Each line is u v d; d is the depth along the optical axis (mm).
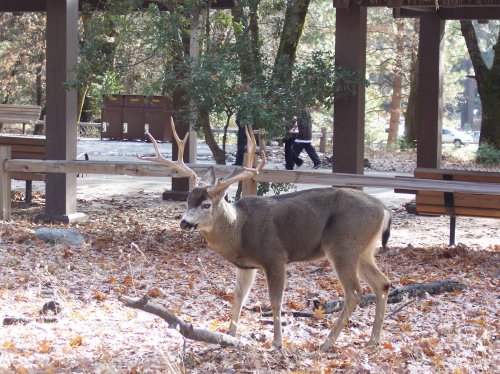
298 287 9430
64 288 8438
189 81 12953
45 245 11188
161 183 19094
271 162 23328
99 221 13875
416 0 13609
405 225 14219
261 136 12820
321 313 8141
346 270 7109
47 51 13500
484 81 27219
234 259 7148
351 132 13578
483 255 11258
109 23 14086
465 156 29078
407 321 8055
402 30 35406
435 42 15727
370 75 43031
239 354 6625
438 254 11336
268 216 7098
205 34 13703
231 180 6914
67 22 13391
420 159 15969
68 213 13641
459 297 8961
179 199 16562
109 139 29562
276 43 20406
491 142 27250
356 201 7180
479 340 7172
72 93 13602
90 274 9680
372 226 7141
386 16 36625
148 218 14352
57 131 13516
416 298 8688
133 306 5977
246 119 12461
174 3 13570
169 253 11219
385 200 17016
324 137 28234
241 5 13914
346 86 13422
